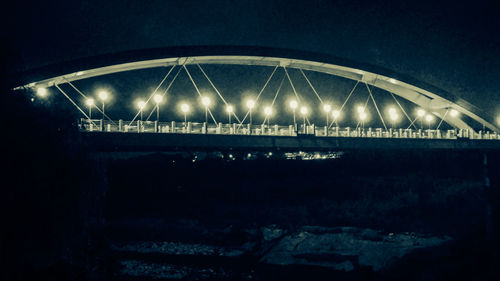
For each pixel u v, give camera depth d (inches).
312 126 1535.4
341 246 1195.9
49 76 1244.5
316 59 1745.8
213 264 1168.8
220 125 1529.3
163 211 1811.0
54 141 814.5
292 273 1053.8
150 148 1185.4
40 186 762.2
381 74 1907.0
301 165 2287.2
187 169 2212.1
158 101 1513.3
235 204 1893.5
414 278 954.7
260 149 1362.0
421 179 2000.5
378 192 1962.4
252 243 1374.3
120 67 1393.9
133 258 1200.2
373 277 1002.7
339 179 2112.5
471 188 1909.4
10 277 691.4
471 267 970.1
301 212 1784.0
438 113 2285.9
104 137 1094.4
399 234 1440.7
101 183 938.1
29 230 735.7
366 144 1544.0
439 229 1526.8
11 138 740.0
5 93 781.9
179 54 1477.6
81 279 800.3
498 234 1192.8
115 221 1631.4
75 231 837.8
